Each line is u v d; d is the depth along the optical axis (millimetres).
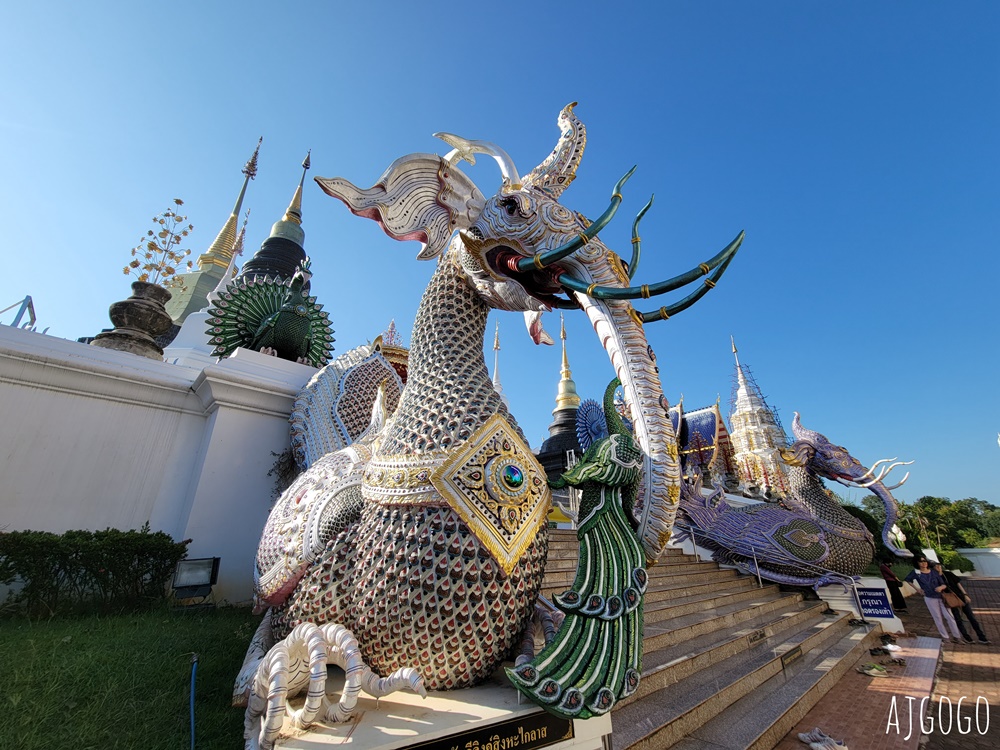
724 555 11008
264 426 7875
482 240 3139
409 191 3191
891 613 9453
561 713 2107
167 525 7246
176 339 12023
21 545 5211
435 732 2066
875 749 4223
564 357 24703
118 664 3861
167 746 2799
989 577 28172
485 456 2732
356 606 2562
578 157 3432
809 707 5109
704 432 18328
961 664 7355
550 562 7055
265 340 8898
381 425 4461
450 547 2506
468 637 2475
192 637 4695
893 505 10977
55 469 6648
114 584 5637
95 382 7148
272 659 2318
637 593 2484
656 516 2590
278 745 1999
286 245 16875
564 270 2971
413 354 3373
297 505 3320
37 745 2703
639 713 3840
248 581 7051
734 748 3639
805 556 10148
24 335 6766
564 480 2801
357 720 2213
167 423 7684
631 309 2793
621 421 2906
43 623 4930
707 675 4949
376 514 2723
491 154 3369
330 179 2957
